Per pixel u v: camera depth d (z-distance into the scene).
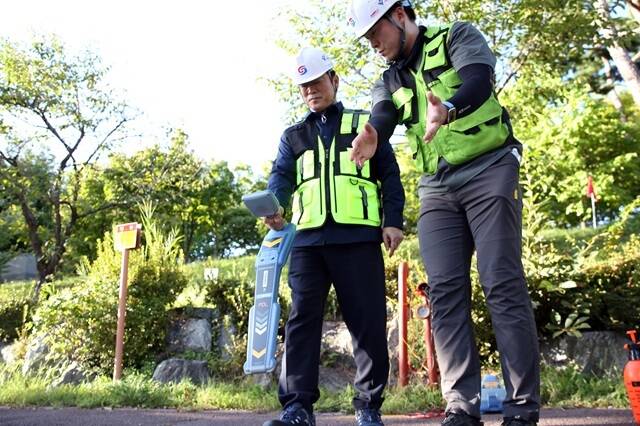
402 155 11.56
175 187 20.83
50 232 23.91
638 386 3.26
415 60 2.86
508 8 8.52
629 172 20.17
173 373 6.66
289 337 3.04
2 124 17.78
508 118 2.86
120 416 4.58
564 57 8.94
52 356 7.27
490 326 6.09
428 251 2.92
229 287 7.73
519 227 2.74
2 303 10.15
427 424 3.84
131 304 7.27
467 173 2.78
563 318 6.22
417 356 6.01
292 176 3.22
